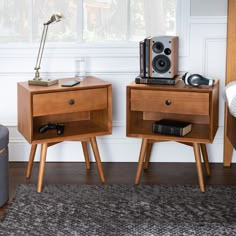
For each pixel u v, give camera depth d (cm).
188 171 342
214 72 352
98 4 352
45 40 352
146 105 310
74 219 262
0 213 272
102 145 362
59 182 320
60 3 351
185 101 302
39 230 249
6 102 358
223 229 249
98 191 303
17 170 344
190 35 348
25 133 306
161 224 255
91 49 351
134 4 350
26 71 354
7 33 353
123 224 255
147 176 331
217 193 299
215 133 323
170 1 348
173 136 307
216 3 344
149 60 315
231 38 342
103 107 315
